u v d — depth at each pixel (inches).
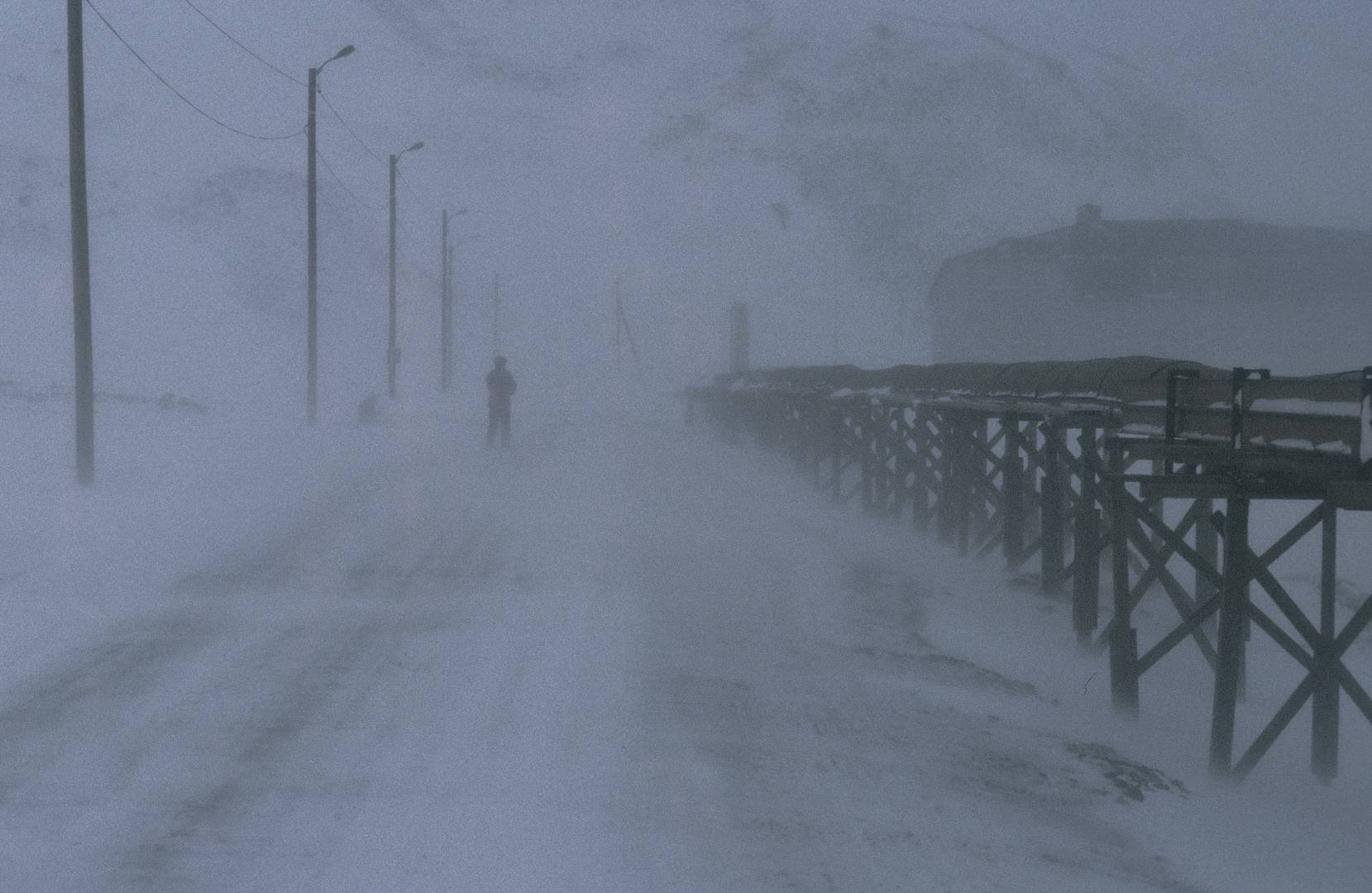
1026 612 2049.7
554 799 917.8
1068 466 1892.2
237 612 1520.7
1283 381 1210.0
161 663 1267.2
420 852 808.9
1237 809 1192.8
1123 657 1507.1
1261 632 2137.1
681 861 820.6
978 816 991.0
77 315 2591.0
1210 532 1959.9
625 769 994.7
